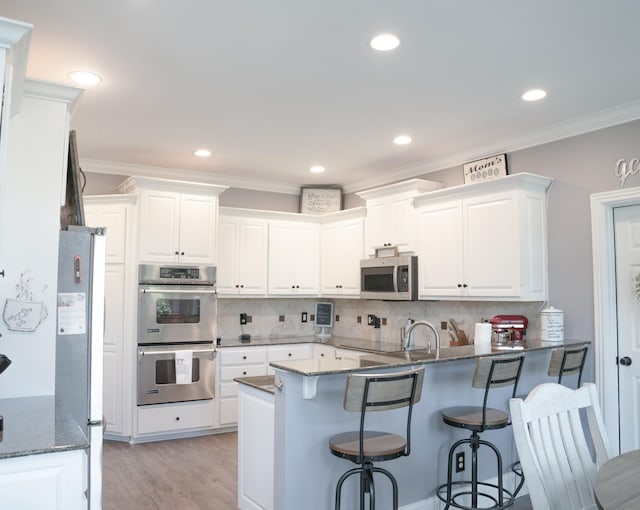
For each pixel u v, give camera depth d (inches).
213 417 193.3
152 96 131.8
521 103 136.1
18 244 94.2
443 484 122.2
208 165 202.1
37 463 62.5
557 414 70.1
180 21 95.9
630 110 136.9
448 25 97.0
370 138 165.8
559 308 153.1
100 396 98.2
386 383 92.0
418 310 200.4
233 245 212.2
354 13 93.0
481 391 133.1
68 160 112.3
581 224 148.7
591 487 70.3
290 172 213.5
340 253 220.7
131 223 186.4
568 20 95.1
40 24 96.8
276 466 103.1
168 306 186.5
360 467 101.7
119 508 126.3
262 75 119.3
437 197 175.2
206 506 127.4
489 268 157.6
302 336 238.8
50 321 95.4
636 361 139.0
